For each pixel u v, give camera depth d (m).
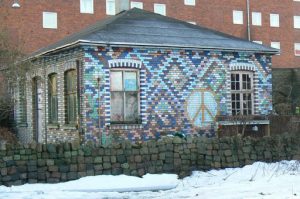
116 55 17.81
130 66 18.03
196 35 20.27
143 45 17.95
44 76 20.61
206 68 19.41
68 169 13.58
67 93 19.11
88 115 17.34
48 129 20.59
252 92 20.48
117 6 23.91
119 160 14.12
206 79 19.39
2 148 13.07
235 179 14.01
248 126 19.36
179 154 14.83
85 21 46.31
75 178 13.61
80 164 13.72
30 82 19.16
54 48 18.84
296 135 16.64
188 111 18.98
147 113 18.30
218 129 19.02
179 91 18.88
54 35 44.69
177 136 16.05
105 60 17.62
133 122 18.23
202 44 19.09
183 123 18.88
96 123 17.45
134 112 18.34
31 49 43.34
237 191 12.01
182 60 18.98
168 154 14.69
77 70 17.77
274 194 11.45
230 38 21.08
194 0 53.47
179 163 14.78
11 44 15.21
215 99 19.53
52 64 19.97
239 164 15.52
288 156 16.30
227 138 15.46
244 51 19.95
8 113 24.19
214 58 19.59
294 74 32.69
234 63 19.98
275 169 15.03
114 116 17.98
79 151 13.73
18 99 20.80
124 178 13.70
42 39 44.09
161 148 14.62
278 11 61.16
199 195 11.74
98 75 17.50
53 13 44.78
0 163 13.01
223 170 15.12
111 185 13.04
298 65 62.69
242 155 15.60
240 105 20.25
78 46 17.52
